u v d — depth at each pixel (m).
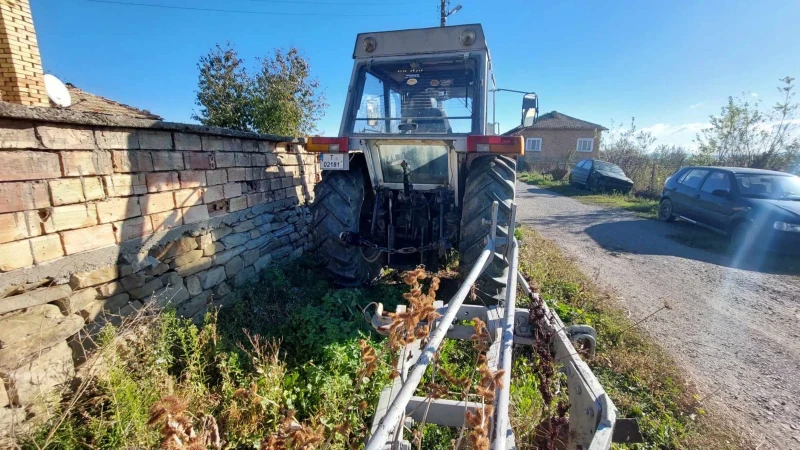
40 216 1.98
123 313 2.45
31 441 1.74
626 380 2.75
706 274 5.29
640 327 3.63
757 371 2.97
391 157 3.73
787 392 2.72
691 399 2.58
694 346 3.33
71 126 2.11
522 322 2.18
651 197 13.16
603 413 1.28
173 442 0.98
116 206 2.40
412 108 3.77
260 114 8.10
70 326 2.09
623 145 19.09
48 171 2.00
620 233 7.83
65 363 2.06
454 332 2.19
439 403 1.56
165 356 2.33
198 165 3.11
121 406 1.90
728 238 7.02
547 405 1.87
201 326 3.00
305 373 2.44
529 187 18.94
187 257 3.00
